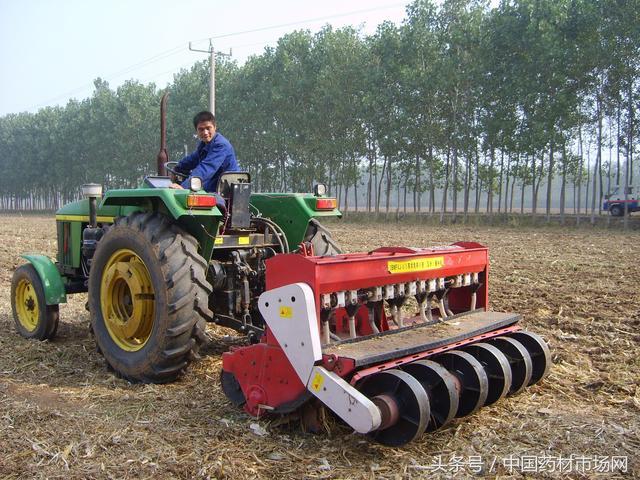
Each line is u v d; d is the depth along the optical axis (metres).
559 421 3.76
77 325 6.70
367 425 3.05
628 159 28.06
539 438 3.51
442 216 33.12
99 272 4.97
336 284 3.50
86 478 3.02
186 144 44.50
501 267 11.94
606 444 3.42
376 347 3.53
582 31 26.72
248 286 4.87
